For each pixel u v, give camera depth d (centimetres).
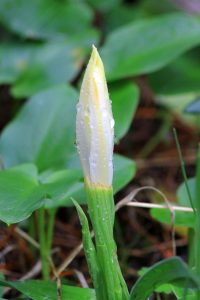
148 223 46
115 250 26
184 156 55
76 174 34
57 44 55
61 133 41
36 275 39
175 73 54
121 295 26
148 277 25
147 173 53
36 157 41
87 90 24
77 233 44
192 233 36
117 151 56
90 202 26
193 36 49
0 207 29
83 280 35
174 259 23
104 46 51
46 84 51
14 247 40
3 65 54
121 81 48
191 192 37
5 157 41
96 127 24
